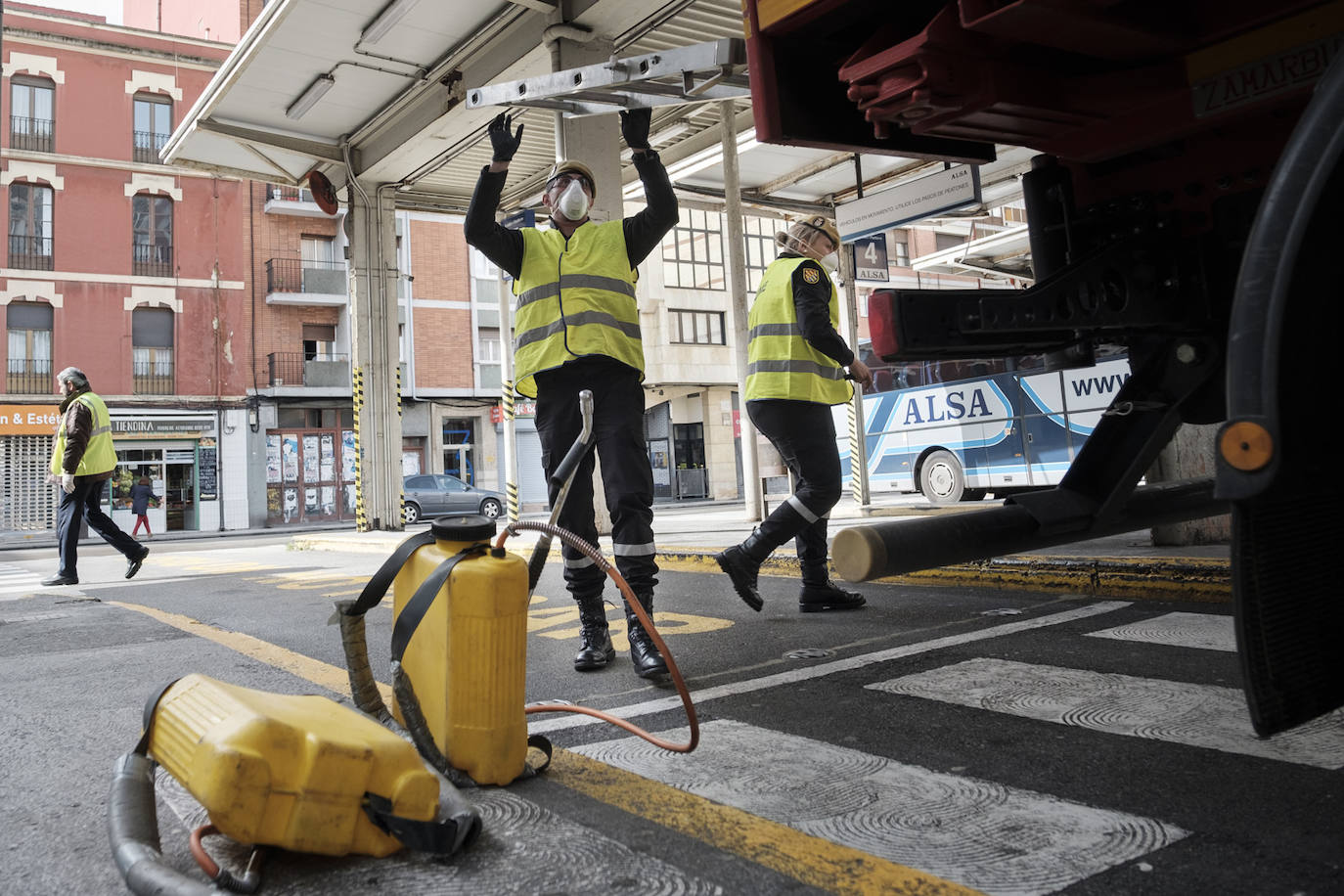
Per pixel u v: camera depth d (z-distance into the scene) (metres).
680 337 29.39
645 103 3.21
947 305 2.66
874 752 2.32
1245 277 1.43
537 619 4.90
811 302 4.12
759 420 4.31
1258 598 1.41
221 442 28.41
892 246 27.88
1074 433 12.91
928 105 2.32
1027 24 2.13
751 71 2.51
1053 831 1.78
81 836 1.96
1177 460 5.29
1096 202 2.77
